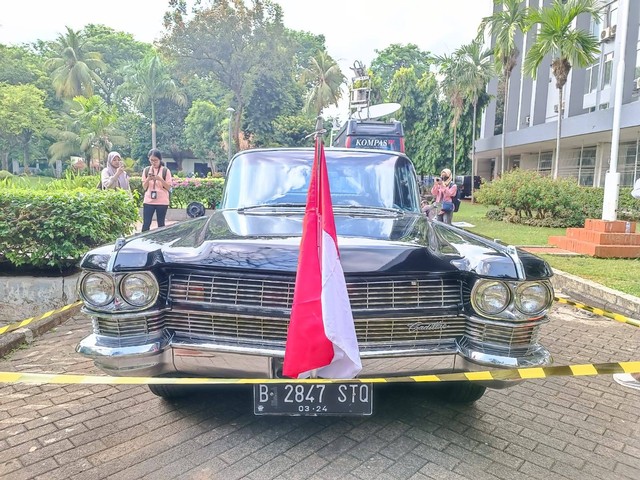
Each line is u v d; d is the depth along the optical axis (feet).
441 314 9.11
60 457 9.18
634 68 73.26
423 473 8.81
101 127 144.56
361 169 14.25
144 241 9.66
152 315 8.95
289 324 8.29
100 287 8.87
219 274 8.91
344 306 7.99
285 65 129.18
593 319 19.43
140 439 9.80
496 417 11.05
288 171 13.96
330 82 146.92
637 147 75.31
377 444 9.72
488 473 8.88
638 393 12.57
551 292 9.18
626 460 9.49
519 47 107.55
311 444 9.67
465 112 111.14
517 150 105.50
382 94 154.92
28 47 205.16
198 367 8.96
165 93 166.91
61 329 16.94
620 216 56.08
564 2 85.61
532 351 9.18
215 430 10.15
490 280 8.93
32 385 12.35
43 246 17.69
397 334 9.06
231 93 136.36
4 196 17.57
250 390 11.73
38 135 160.76
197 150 169.58
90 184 25.45
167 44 121.70
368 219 11.75
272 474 8.69
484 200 60.75
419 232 10.78
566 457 9.52
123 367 8.83
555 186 52.85
